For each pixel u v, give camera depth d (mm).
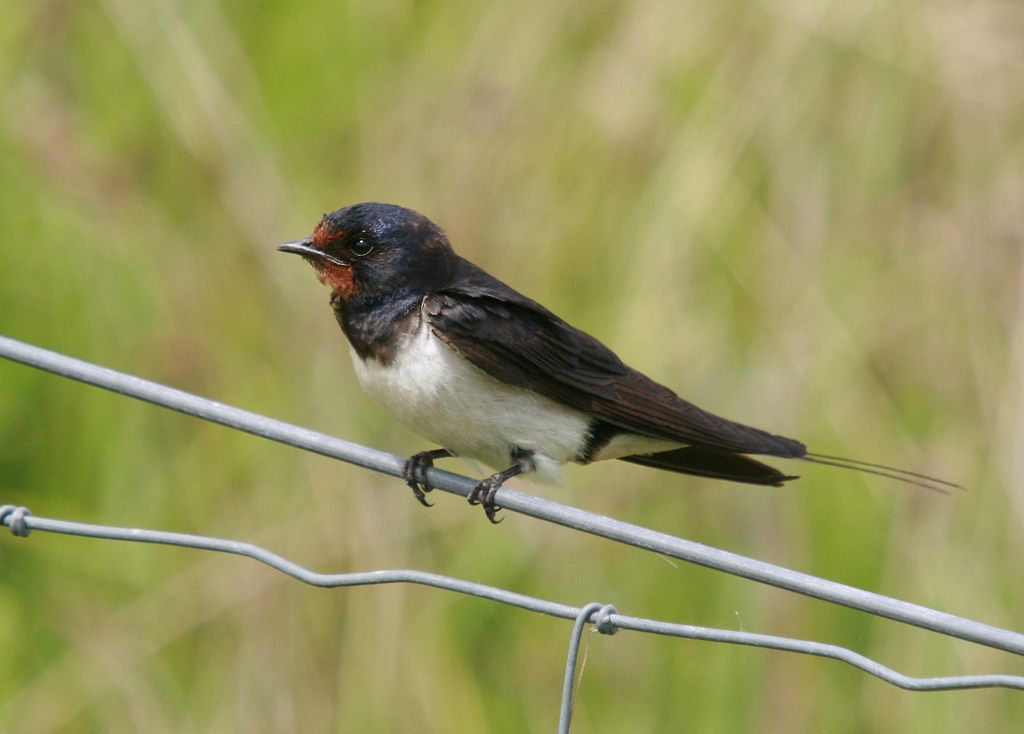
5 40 10383
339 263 7723
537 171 9828
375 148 10055
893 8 10023
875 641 9422
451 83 10086
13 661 9727
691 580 9555
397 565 9359
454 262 7953
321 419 9633
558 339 7605
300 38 10336
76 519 9984
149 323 10070
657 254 9656
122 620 9680
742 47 9930
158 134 10289
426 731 9195
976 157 10094
